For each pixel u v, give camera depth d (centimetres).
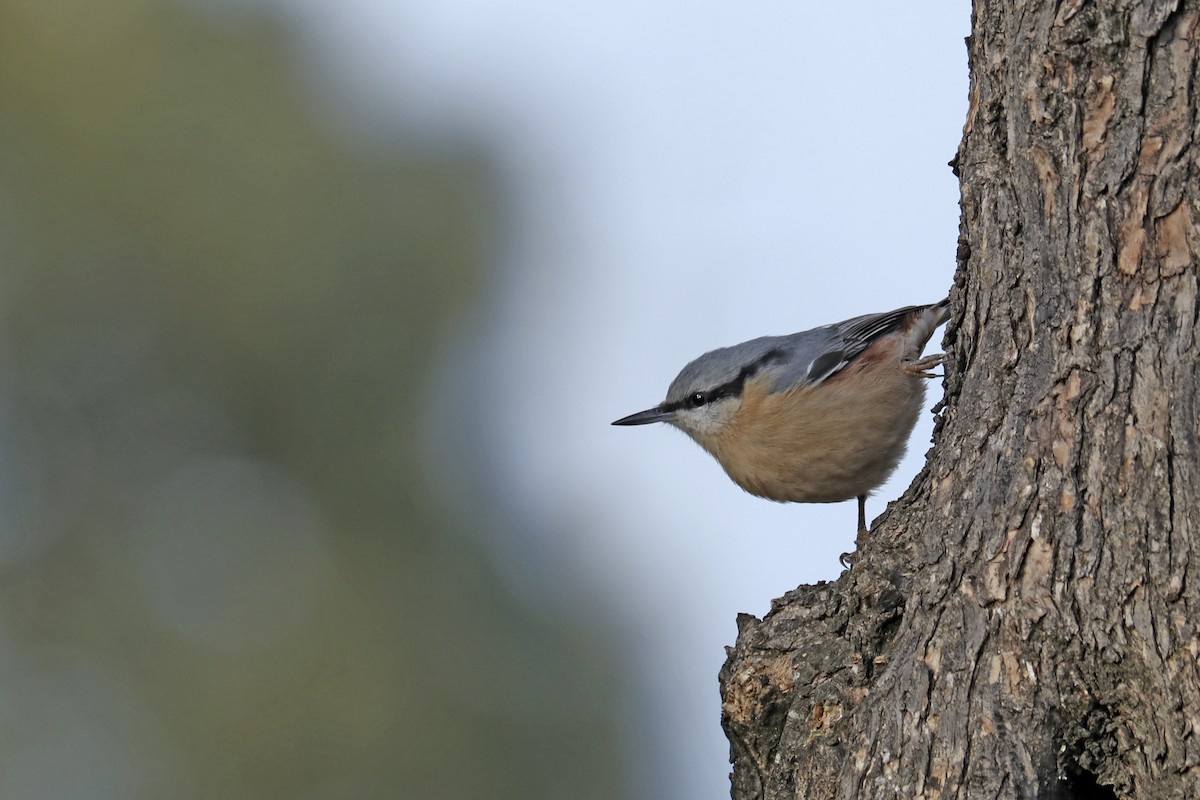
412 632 1380
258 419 1467
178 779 1316
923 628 539
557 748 1320
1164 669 477
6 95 1444
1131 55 495
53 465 1415
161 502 1427
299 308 1472
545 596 1393
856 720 550
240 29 1505
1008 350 545
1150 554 482
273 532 1432
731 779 627
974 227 575
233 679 1354
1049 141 520
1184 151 483
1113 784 496
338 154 1493
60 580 1387
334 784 1318
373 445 1465
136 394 1443
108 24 1473
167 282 1455
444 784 1309
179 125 1471
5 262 1427
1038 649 507
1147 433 488
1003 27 554
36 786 1305
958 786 509
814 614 609
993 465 533
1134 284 495
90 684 1353
